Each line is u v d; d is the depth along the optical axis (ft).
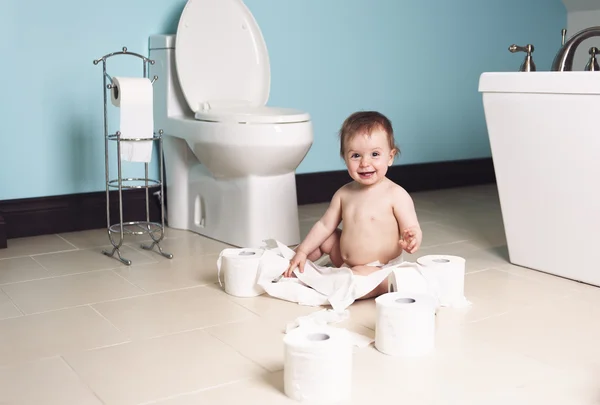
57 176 7.94
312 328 4.05
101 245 7.39
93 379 4.04
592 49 6.59
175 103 7.96
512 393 3.88
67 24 7.73
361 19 9.88
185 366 4.23
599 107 5.63
